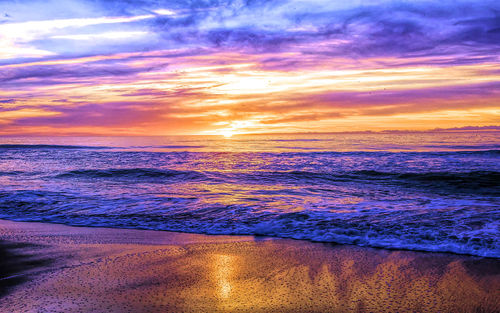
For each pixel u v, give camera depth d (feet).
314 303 10.08
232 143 168.55
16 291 10.90
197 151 100.99
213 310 9.59
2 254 15.12
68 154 90.02
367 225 19.35
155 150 111.65
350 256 14.69
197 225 20.48
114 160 73.41
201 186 37.45
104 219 22.17
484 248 15.14
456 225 18.79
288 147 122.21
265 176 45.78
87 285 11.44
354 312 9.50
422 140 164.04
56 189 34.45
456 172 45.78
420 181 41.45
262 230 19.15
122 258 14.51
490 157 67.97
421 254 14.74
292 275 12.48
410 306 9.85
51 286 11.32
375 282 11.74
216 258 14.53
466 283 11.50
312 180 42.57
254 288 11.25
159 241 17.26
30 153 94.07
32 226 20.72
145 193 31.96
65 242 17.07
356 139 194.08
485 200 28.78
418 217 20.84
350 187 37.14
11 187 35.83
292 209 24.02
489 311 9.50
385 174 46.26
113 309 9.57
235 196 30.35
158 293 10.80
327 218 21.13
